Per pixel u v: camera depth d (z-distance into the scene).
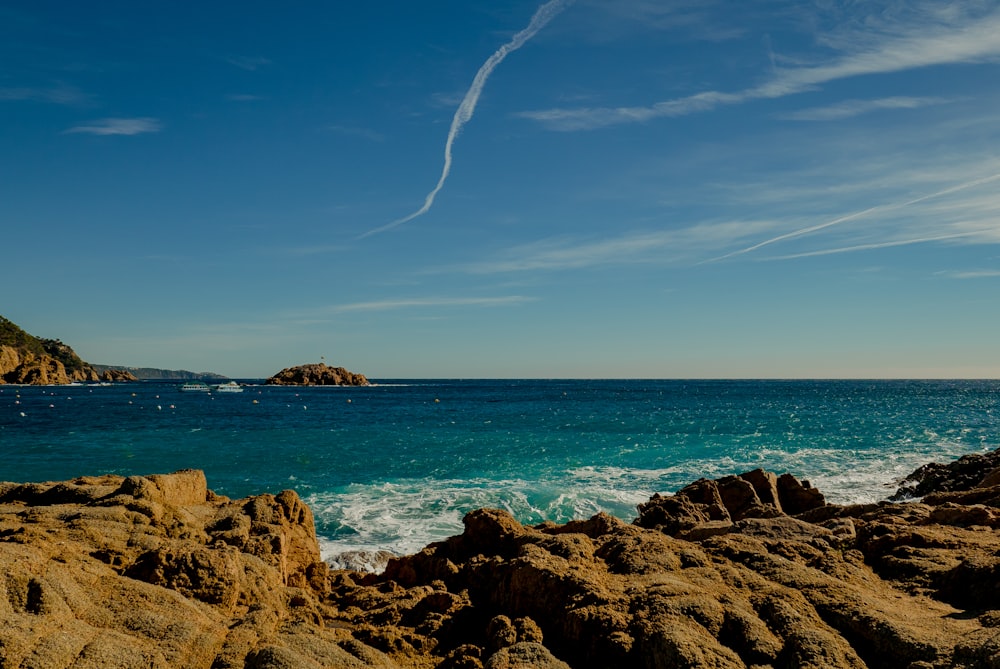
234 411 78.00
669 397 129.50
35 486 13.88
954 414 74.06
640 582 8.73
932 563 9.23
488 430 54.19
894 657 6.71
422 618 9.64
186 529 12.05
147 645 6.80
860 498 26.92
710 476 31.72
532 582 8.84
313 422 62.03
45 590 6.91
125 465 34.62
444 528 22.28
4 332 187.38
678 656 6.65
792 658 6.72
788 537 11.23
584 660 7.50
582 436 49.41
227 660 6.84
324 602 11.97
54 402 93.31
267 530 13.05
